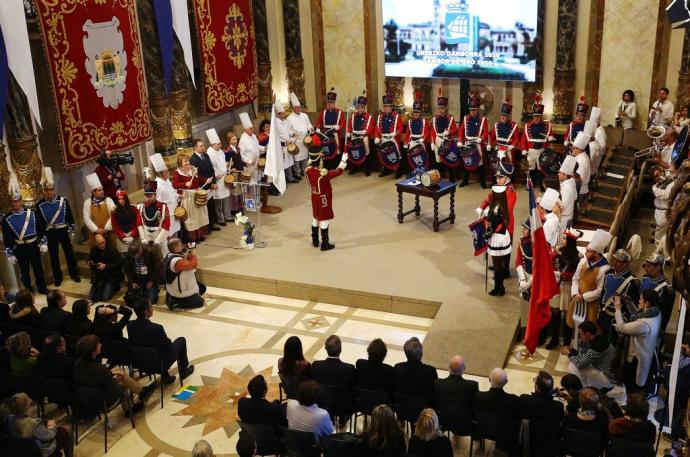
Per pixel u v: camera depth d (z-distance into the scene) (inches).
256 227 577.6
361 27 698.2
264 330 448.5
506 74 650.8
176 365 415.2
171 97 592.4
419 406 317.4
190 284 475.2
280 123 652.7
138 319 379.2
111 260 495.8
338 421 353.1
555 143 633.0
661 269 362.0
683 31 582.9
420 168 617.6
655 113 593.6
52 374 346.3
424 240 538.6
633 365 355.6
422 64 679.7
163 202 514.0
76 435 350.0
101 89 510.6
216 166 569.6
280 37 722.8
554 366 394.3
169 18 558.3
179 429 358.6
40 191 493.7
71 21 481.1
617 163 590.6
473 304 443.2
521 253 416.8
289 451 297.0
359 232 558.9
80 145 500.4
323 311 469.1
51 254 508.1
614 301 352.8
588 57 627.8
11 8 441.7
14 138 474.3
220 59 638.5
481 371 389.7
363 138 681.0
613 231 438.9
